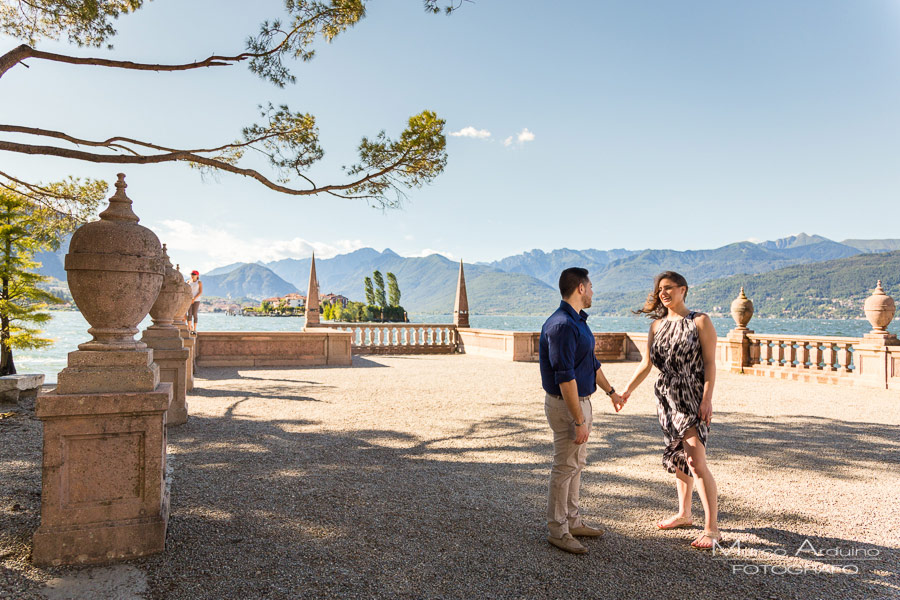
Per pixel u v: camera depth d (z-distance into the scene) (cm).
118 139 843
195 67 796
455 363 1812
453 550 347
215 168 960
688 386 364
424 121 1023
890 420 845
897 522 412
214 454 583
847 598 295
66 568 313
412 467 546
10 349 1505
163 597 282
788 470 558
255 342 1631
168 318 759
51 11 838
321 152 970
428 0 816
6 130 714
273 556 333
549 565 328
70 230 1248
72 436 322
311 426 745
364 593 290
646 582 309
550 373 353
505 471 536
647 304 398
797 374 1386
